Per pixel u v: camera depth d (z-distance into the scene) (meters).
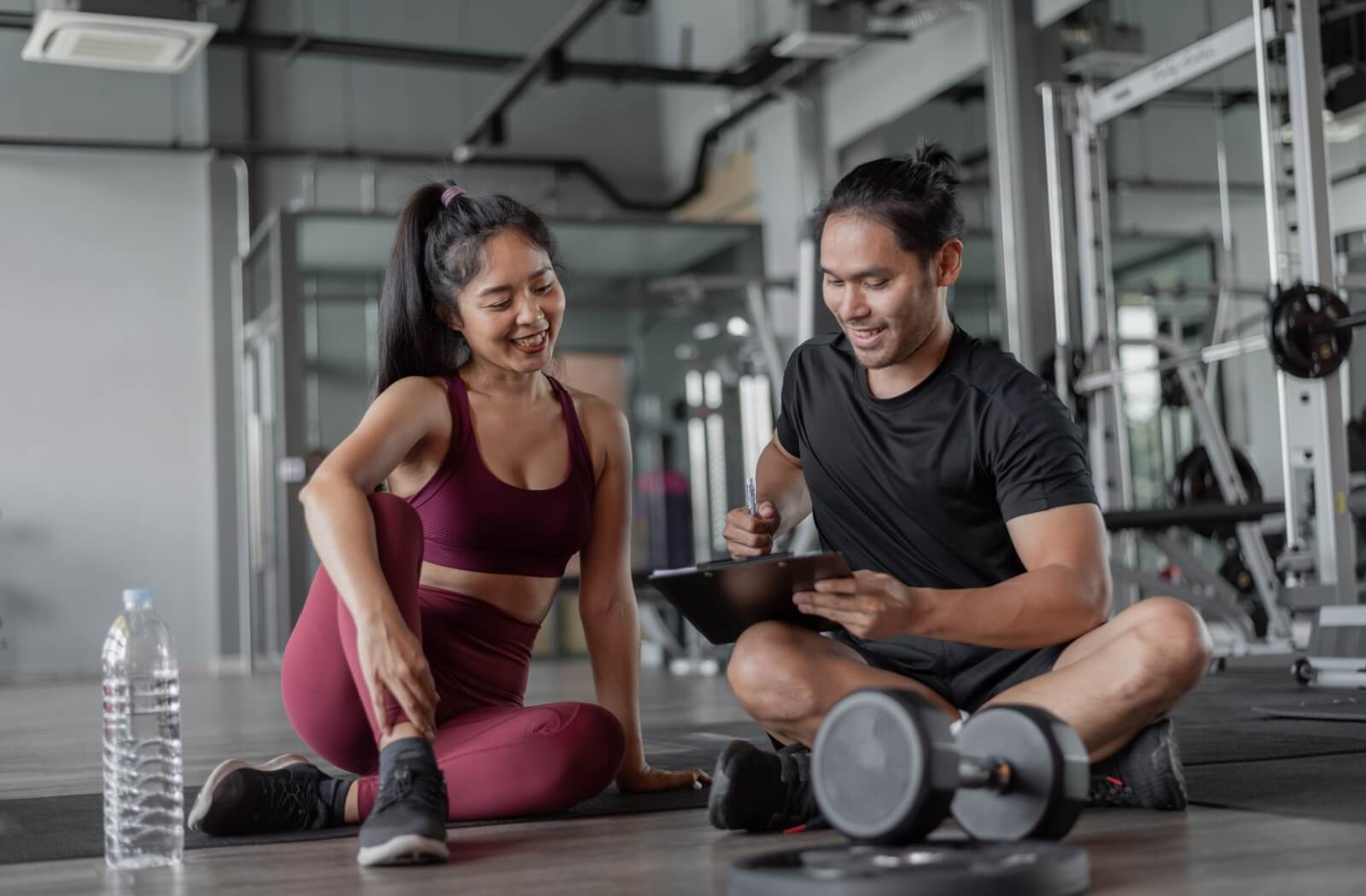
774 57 8.40
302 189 9.61
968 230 7.48
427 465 1.93
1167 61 5.10
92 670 8.92
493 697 1.97
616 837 1.70
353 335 8.65
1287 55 4.24
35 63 9.08
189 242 9.33
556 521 1.98
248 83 9.53
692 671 6.80
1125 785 1.73
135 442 9.14
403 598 1.69
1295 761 2.25
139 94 9.27
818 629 1.86
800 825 1.70
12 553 8.86
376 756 1.86
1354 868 1.35
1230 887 1.28
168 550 9.15
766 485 2.05
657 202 10.34
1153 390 6.66
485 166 10.05
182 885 1.49
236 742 3.65
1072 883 1.20
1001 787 1.35
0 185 9.03
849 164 8.43
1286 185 4.34
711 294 9.16
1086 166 5.45
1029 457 1.72
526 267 1.88
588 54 10.26
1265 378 6.00
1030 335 6.59
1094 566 1.67
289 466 7.99
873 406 1.86
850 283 1.71
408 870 1.52
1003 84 6.71
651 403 9.31
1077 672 1.65
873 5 7.32
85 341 9.11
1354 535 4.36
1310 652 3.76
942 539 1.84
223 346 9.31
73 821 2.07
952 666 1.85
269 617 8.70
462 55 8.67
